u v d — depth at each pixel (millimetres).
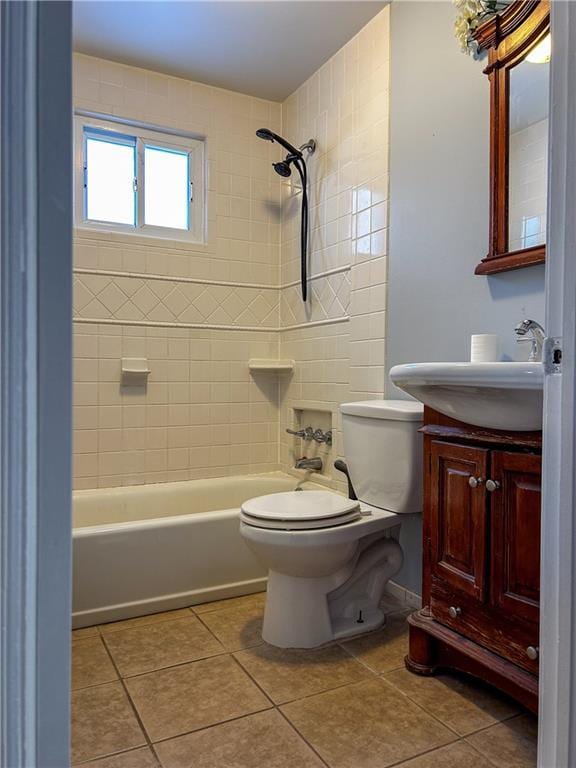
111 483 2580
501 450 1301
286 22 2244
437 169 1905
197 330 2775
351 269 2393
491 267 1646
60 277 479
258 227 2939
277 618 1720
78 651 1680
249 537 1647
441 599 1496
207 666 1587
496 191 1637
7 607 468
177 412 2729
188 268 2752
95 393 2541
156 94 2654
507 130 1613
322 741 1253
